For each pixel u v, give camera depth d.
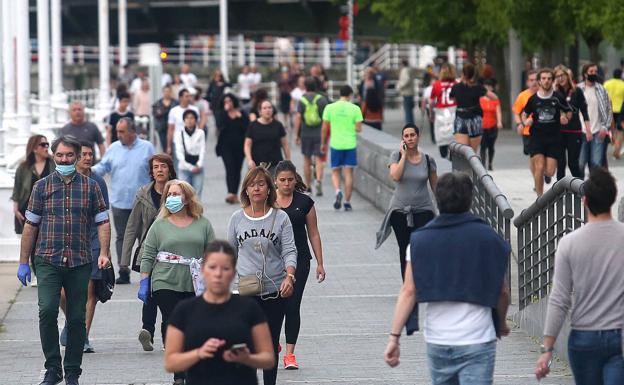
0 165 49.09
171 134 59.53
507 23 88.88
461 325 18.45
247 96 125.50
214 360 16.86
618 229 18.70
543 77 45.62
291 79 115.25
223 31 162.25
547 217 30.95
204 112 84.75
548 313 18.86
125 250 31.02
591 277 18.61
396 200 34.94
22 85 60.28
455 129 54.41
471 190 18.91
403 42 113.75
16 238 45.19
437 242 18.59
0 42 53.56
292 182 27.33
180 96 59.62
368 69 100.56
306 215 27.45
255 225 25.42
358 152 64.94
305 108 62.66
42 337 26.47
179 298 26.19
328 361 29.44
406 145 34.62
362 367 28.66
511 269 38.69
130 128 40.44
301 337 32.34
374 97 84.00
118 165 40.44
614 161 66.06
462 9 100.00
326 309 36.12
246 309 16.94
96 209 26.91
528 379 26.80
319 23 174.38
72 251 26.47
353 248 47.06
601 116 49.41
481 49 112.25
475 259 18.50
